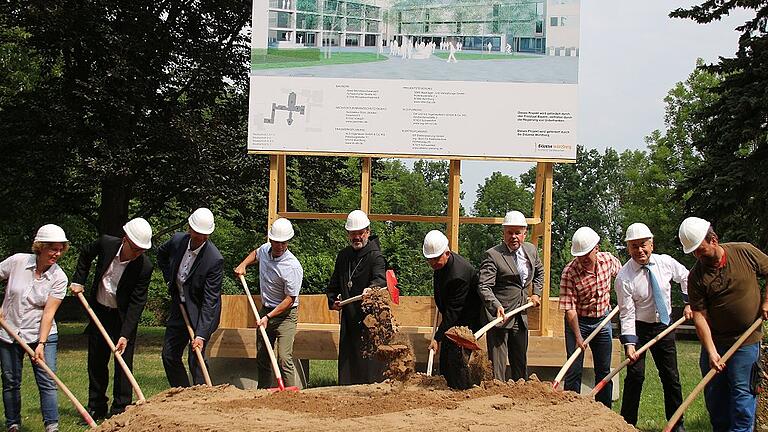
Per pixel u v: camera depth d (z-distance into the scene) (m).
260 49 12.05
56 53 22.52
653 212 45.50
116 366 8.91
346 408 7.06
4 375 7.87
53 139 20.95
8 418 7.91
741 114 22.64
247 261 9.84
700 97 47.09
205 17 22.70
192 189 20.83
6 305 7.89
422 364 11.57
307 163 23.06
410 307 11.85
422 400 7.37
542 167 12.27
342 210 44.06
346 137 11.98
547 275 11.62
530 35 11.91
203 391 7.90
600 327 8.40
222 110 22.88
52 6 20.12
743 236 23.55
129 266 8.68
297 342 11.22
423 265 36.25
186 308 8.87
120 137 20.45
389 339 8.79
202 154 20.75
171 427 6.32
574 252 8.63
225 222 36.06
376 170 24.58
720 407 7.85
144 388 12.72
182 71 21.56
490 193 81.12
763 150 22.92
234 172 21.47
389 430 6.13
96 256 8.90
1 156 21.95
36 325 7.92
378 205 53.12
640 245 8.27
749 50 23.31
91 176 20.12
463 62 11.97
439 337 8.80
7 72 28.56
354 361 9.56
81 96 20.22
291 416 6.67
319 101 12.02
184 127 20.39
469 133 11.91
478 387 7.91
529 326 12.12
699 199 23.69
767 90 21.97
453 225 12.03
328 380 14.24
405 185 63.72
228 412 6.83
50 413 7.87
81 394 11.97
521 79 11.91
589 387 11.30
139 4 21.34
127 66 20.38
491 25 11.95
